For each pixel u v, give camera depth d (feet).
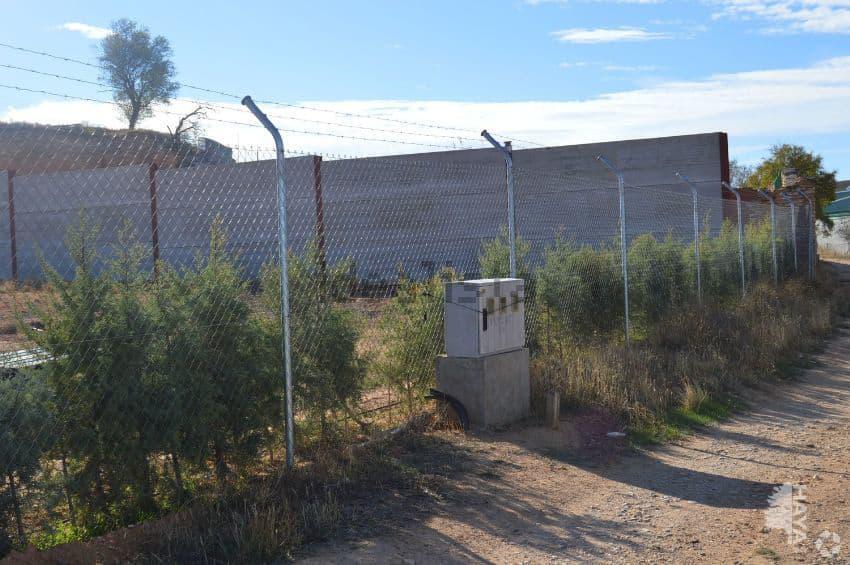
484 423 26.81
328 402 24.06
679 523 18.65
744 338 42.83
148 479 18.01
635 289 45.11
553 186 78.43
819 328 52.54
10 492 15.76
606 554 16.72
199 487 19.20
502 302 28.02
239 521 17.07
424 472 21.98
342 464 21.45
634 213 84.84
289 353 20.94
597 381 31.17
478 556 16.49
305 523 17.35
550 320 38.06
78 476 17.07
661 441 26.61
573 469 23.13
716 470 23.30
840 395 34.94
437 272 31.99
